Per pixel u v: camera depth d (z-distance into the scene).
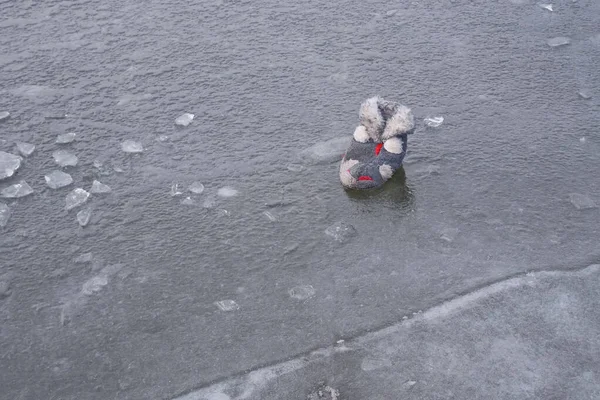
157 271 5.23
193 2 8.92
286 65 7.71
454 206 5.80
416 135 6.63
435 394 4.32
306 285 5.09
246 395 4.34
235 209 5.80
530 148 6.46
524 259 5.29
